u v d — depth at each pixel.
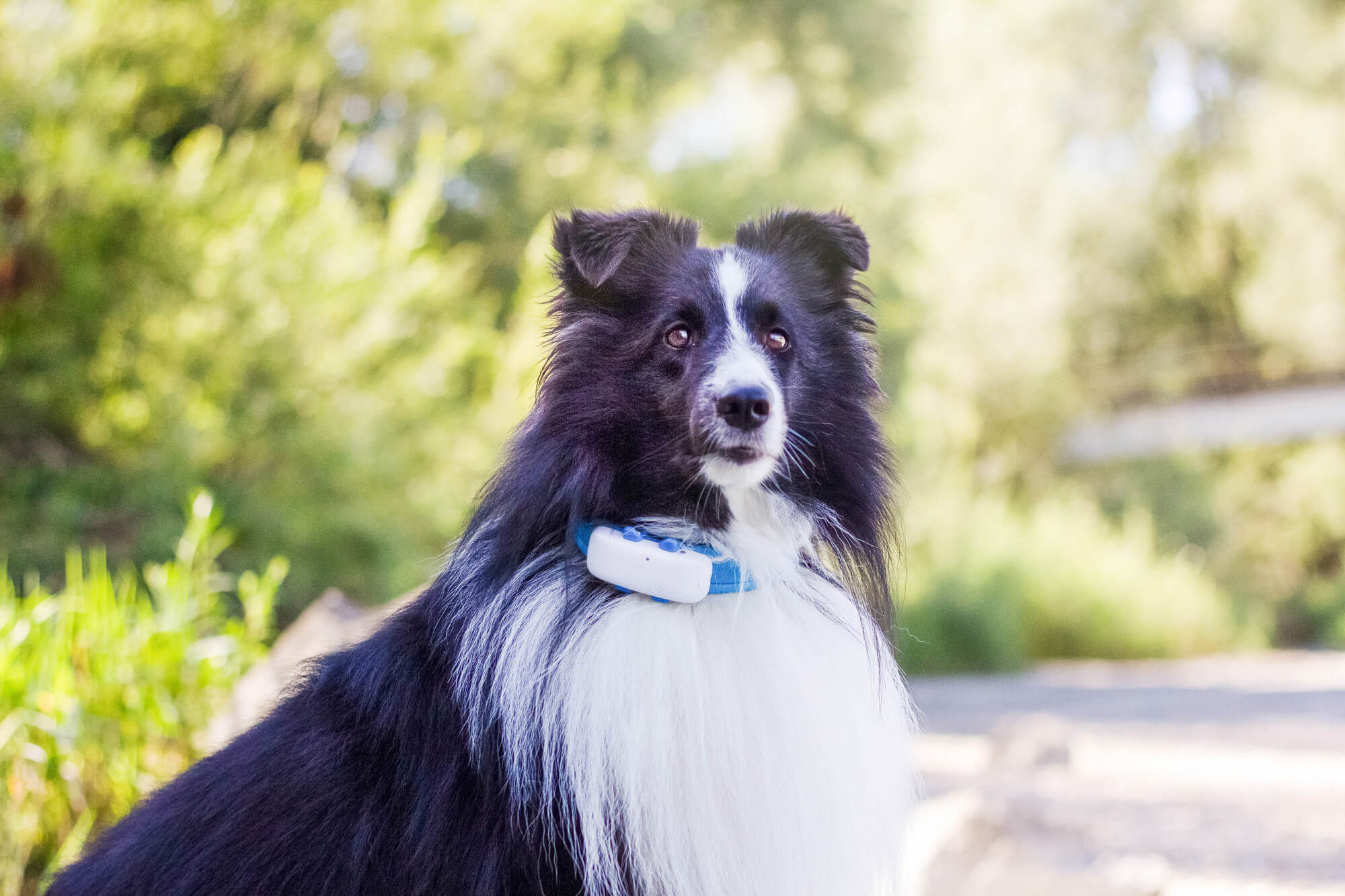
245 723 3.94
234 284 7.85
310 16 10.47
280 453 7.83
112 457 7.88
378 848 2.37
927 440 21.53
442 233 12.98
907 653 16.09
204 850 2.37
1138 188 30.12
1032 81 29.14
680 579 2.37
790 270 2.93
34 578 5.93
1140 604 19.19
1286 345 28.66
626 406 2.62
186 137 10.53
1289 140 28.80
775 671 2.44
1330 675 14.94
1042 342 26.66
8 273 7.24
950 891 4.43
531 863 2.33
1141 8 30.03
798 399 2.79
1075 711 10.98
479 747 2.37
